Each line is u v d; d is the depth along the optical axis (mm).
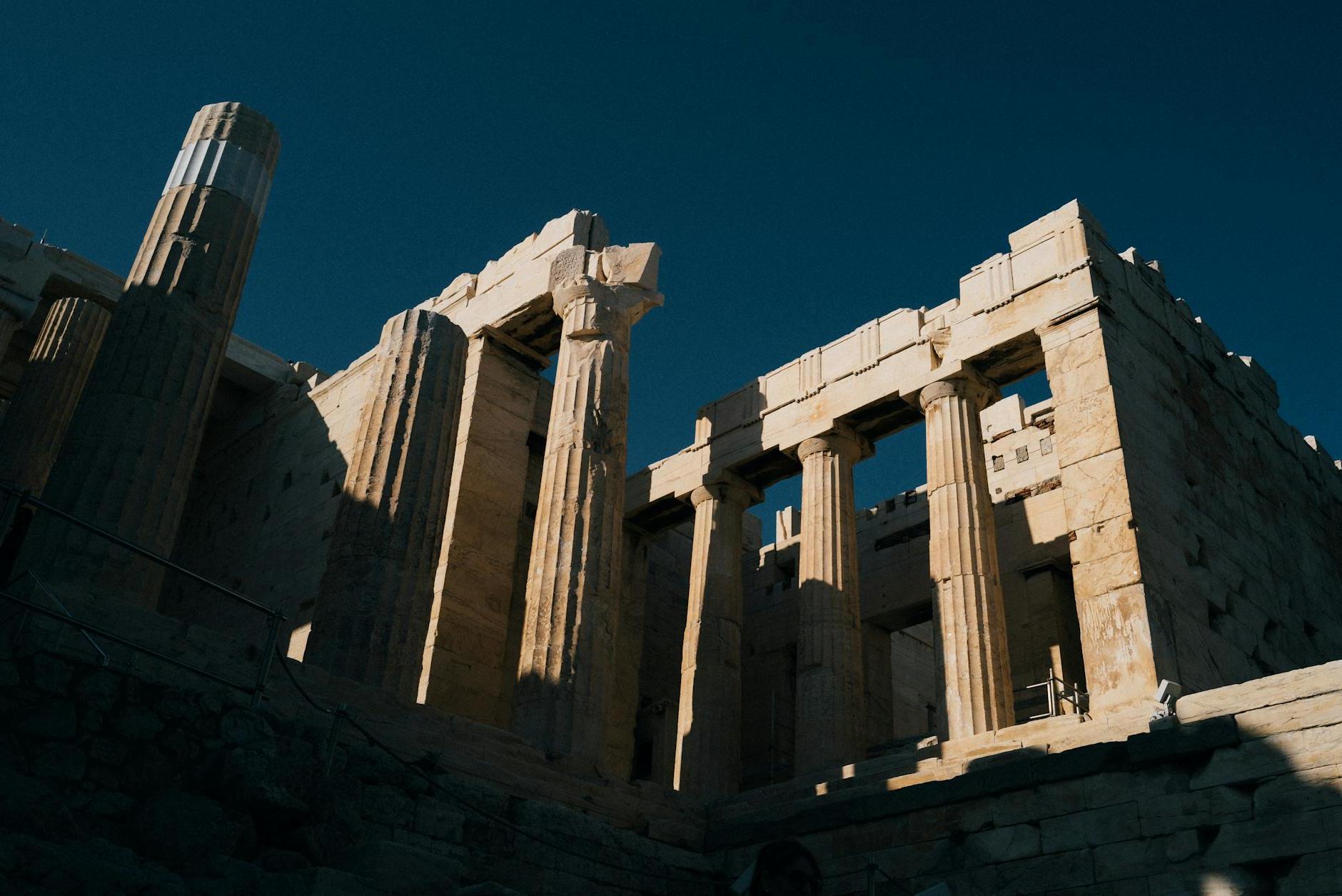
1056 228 26172
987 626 23141
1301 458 31469
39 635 12781
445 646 26656
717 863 20109
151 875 10680
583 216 30266
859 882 18188
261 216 22312
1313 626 27250
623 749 30547
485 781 18094
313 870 11148
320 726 16188
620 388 25578
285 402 37094
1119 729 18641
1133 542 21516
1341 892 13953
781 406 30281
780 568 36875
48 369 28969
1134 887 15547
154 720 13062
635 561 33344
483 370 30469
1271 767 15125
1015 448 31703
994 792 17344
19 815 10719
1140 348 25297
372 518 20516
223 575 35000
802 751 25047
